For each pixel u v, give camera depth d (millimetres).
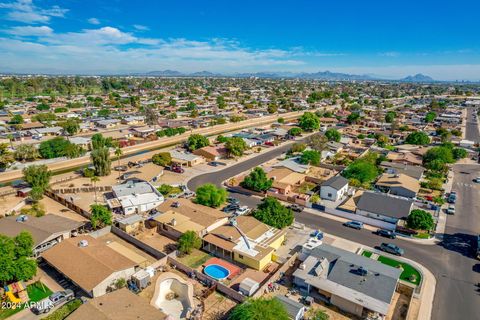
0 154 112688
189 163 110375
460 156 116250
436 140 146750
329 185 80938
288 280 50156
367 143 142375
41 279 49875
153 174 97125
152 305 43781
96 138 126312
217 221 65188
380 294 43500
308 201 77562
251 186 85375
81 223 64062
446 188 89750
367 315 42312
